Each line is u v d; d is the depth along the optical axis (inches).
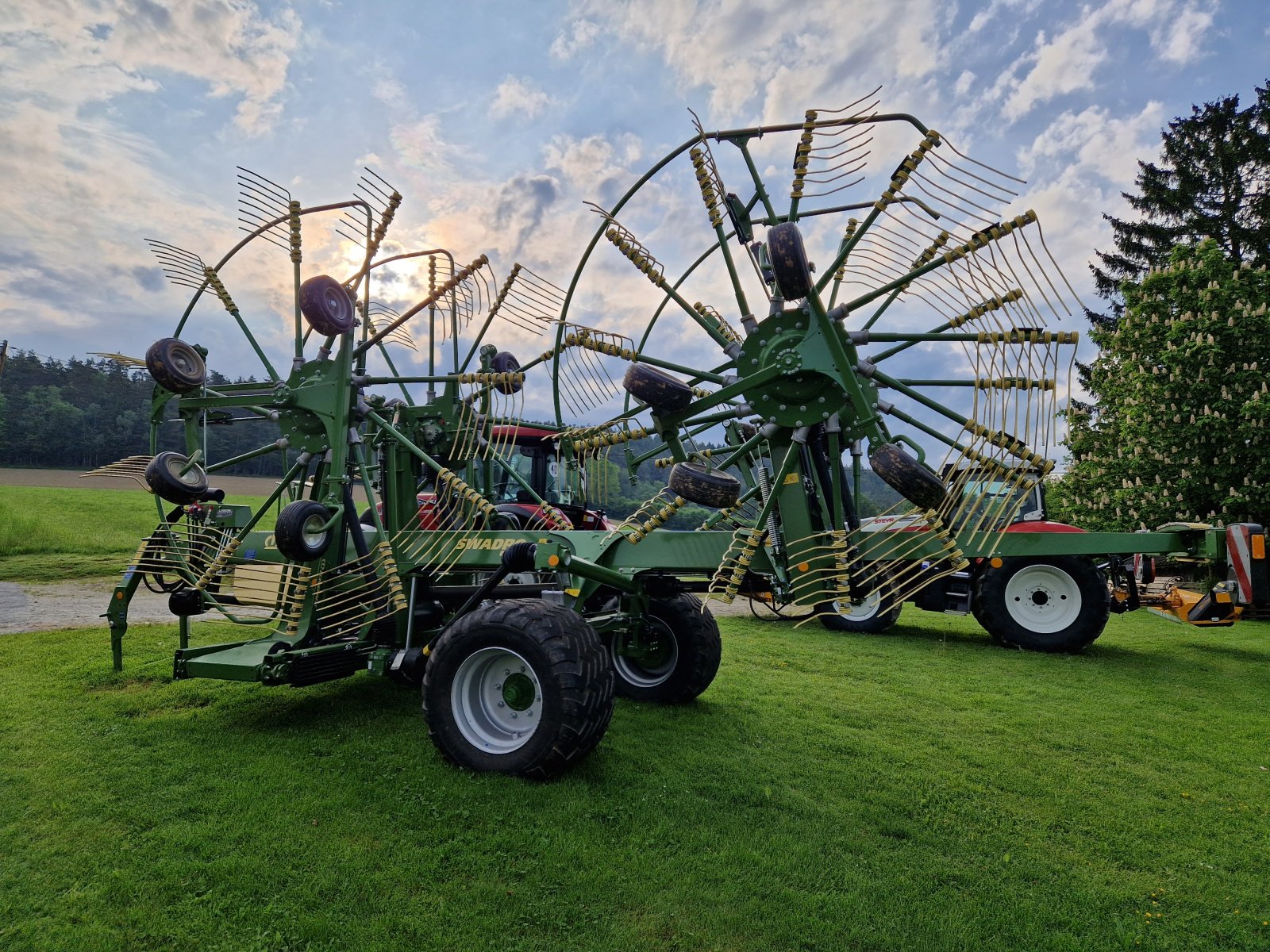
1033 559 287.6
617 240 148.3
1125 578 313.6
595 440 153.5
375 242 177.0
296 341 178.5
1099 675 242.7
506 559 154.0
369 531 189.3
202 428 189.0
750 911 94.9
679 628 190.1
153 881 97.4
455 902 95.1
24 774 131.7
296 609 169.3
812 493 145.3
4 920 89.1
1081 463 598.2
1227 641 315.9
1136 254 1013.8
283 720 166.4
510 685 139.6
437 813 119.0
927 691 215.0
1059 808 132.5
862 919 94.3
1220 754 163.5
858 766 149.4
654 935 89.7
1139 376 532.4
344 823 115.4
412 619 175.2
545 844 109.7
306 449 177.8
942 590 310.8
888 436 140.5
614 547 163.5
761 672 235.0
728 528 162.7
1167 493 504.4
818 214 157.9
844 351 129.3
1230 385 501.0
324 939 87.0
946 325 135.2
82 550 535.2
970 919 95.6
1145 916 98.0
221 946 85.3
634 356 146.4
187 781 130.6
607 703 135.6
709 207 140.6
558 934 89.4
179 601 186.7
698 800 128.0
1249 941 92.7
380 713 172.4
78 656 221.0
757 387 138.9
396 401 185.5
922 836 119.0
